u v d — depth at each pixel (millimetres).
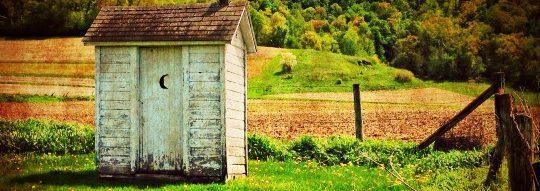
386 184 16031
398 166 20172
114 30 16984
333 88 96375
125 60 16953
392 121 56406
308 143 23562
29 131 25281
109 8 17812
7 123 26141
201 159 16391
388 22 135625
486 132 33969
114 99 17016
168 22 16953
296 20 138750
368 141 24484
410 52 122375
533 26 120375
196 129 16469
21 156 23156
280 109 70625
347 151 22578
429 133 43625
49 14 92625
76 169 19047
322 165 21422
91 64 82938
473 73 113812
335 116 63188
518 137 9195
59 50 86125
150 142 16844
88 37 16844
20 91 69500
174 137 16719
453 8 131750
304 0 148125
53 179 16766
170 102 16766
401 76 105250
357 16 142375
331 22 142250
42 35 91875
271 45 127625
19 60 82750
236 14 16844
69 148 24750
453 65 115000
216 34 16234
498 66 113375
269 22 131125
